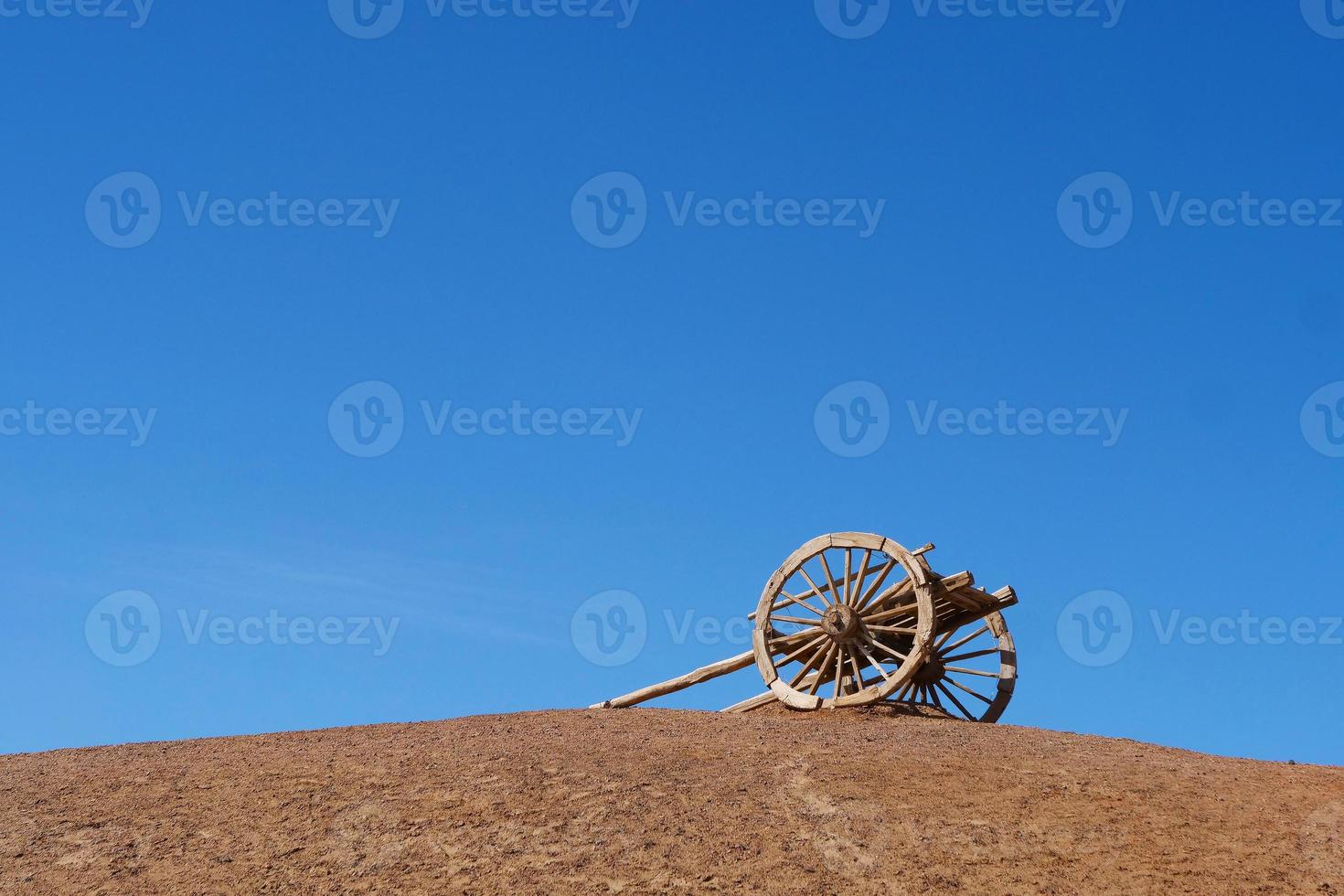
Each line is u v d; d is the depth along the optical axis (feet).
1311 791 53.88
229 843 51.90
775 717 70.64
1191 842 48.93
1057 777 56.03
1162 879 46.19
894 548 72.54
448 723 71.36
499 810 54.08
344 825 53.31
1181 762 59.11
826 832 50.83
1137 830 50.11
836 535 74.43
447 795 56.13
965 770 57.26
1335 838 48.55
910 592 73.15
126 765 62.90
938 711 74.79
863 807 52.75
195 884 48.42
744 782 56.49
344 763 61.46
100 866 50.16
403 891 47.37
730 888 46.75
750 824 51.90
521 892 47.01
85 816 55.21
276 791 57.47
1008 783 55.47
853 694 72.84
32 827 54.03
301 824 53.52
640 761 60.18
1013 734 64.80
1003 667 75.56
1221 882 45.73
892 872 47.47
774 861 48.60
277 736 69.56
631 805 54.03
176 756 64.75
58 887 48.52
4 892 48.16
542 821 52.80
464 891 47.32
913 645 71.46
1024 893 45.60
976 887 46.21
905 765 58.03
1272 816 51.03
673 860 48.96
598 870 48.42
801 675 76.02
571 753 61.77
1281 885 45.37
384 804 55.31
